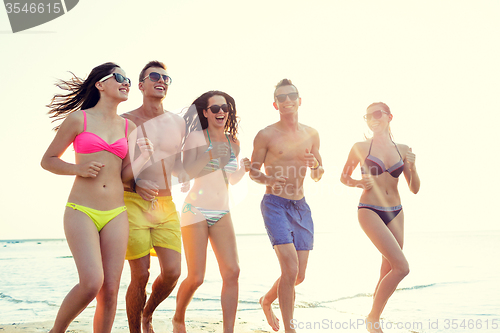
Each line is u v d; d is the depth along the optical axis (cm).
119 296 773
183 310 422
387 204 483
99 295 333
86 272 313
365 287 840
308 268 1207
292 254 432
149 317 420
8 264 1475
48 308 694
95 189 339
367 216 475
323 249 2061
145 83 415
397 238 484
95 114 356
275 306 671
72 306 316
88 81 363
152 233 398
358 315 573
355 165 515
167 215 404
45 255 1886
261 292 803
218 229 411
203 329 486
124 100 366
